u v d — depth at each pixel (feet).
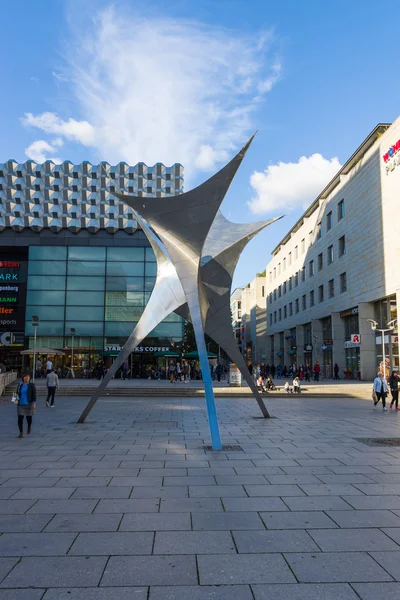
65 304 125.80
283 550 14.64
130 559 13.98
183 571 13.16
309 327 175.32
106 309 126.00
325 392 82.48
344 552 14.48
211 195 43.04
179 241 44.37
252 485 22.41
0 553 14.43
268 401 73.15
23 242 126.82
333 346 138.51
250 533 16.08
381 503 19.56
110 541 15.38
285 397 80.07
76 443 34.35
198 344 39.63
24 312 130.41
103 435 38.14
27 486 22.27
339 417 51.47
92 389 81.66
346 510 18.63
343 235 133.80
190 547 14.87
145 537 15.72
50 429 41.65
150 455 29.81
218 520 17.44
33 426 43.68
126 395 80.02
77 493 21.04
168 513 18.24
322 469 25.84
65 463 27.43
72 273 126.62
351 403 69.97
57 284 126.21
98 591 12.00
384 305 112.47
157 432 39.78
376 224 111.14
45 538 15.65
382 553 14.40
